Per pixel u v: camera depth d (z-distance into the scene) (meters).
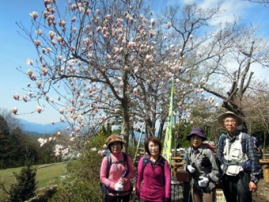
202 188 3.09
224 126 3.20
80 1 4.82
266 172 7.19
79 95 5.67
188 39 10.12
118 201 3.05
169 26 7.49
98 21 5.23
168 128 4.98
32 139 20.27
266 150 13.08
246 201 2.96
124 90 5.23
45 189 6.09
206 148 3.17
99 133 5.78
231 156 3.04
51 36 4.66
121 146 3.11
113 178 3.06
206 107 8.10
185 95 6.46
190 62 8.01
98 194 4.61
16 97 4.75
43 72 4.73
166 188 2.97
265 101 12.36
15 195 6.16
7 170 16.16
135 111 5.90
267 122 12.60
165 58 6.57
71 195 4.70
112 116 5.87
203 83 7.29
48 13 4.61
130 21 5.45
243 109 11.25
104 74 4.90
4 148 20.05
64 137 5.56
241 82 11.59
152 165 3.01
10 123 21.12
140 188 3.06
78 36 4.71
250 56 12.09
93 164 5.09
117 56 5.25
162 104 6.11
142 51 5.47
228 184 3.09
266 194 6.02
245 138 3.01
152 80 5.80
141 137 6.23
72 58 4.84
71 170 5.33
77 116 5.47
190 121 7.91
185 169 3.28
